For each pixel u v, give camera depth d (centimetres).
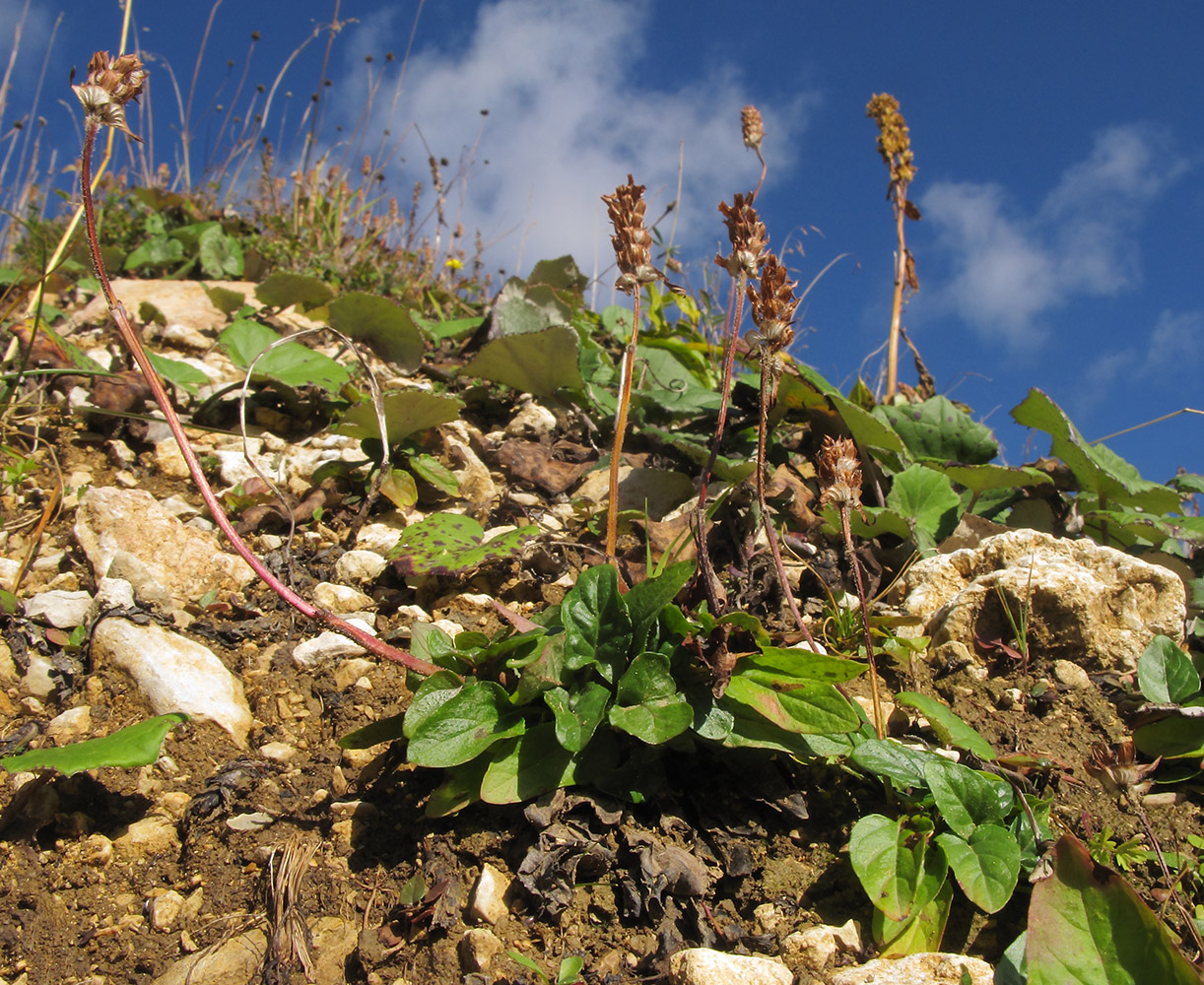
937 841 29
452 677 31
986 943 29
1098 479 50
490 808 31
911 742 35
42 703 37
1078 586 39
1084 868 26
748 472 45
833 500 32
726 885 30
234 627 40
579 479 54
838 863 31
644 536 47
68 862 31
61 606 39
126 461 52
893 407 56
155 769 34
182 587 42
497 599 43
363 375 65
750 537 42
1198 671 41
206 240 88
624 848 30
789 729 30
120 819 33
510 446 55
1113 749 35
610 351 78
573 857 30
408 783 33
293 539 47
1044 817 31
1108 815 33
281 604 42
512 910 29
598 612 31
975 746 32
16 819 32
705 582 33
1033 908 26
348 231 107
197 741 35
